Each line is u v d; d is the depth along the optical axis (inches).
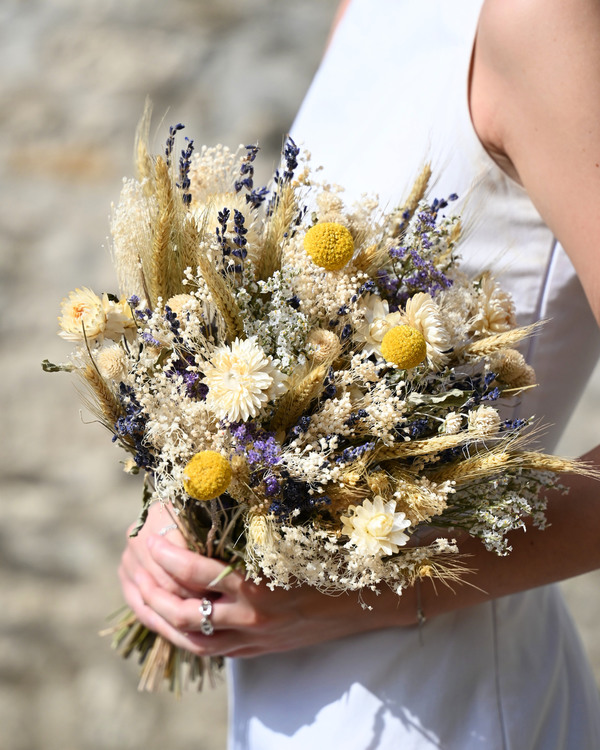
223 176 34.9
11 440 97.3
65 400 102.1
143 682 42.3
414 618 35.9
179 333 32.0
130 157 129.5
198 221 33.2
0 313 109.8
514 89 32.3
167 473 32.2
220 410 31.4
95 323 32.5
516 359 33.6
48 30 147.6
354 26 39.9
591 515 34.8
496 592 35.3
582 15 30.7
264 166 122.0
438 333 31.8
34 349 106.7
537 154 32.0
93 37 145.9
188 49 143.5
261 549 31.7
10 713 72.2
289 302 32.4
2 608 80.4
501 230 35.2
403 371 32.4
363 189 36.4
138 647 43.4
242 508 33.0
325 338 31.7
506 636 38.4
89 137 132.0
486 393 32.8
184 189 33.2
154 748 70.9
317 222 33.4
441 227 33.4
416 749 36.3
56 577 83.7
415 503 31.7
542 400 36.7
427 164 33.9
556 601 41.9
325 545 31.8
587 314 36.3
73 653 77.5
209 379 31.4
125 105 135.0
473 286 34.0
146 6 151.2
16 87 138.6
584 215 31.1
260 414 32.2
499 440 34.2
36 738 70.9
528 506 32.4
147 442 32.7
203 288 32.4
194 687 76.2
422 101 35.8
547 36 31.1
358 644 37.3
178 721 73.1
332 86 39.5
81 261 116.1
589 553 34.9
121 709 73.5
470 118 34.4
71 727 71.9
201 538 36.0
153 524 38.6
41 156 129.5
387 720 36.7
